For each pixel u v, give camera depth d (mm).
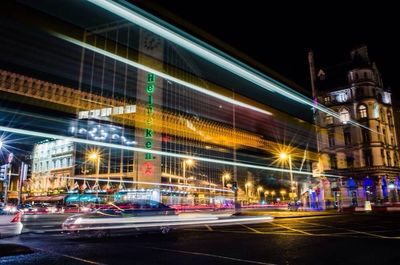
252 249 10594
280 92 61219
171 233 16438
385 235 14117
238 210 35625
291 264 8047
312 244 11555
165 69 103812
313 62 78688
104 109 103812
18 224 13297
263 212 38969
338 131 71312
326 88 74625
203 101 122125
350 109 70438
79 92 106500
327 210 45812
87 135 102688
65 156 104750
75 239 14094
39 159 113062
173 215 17375
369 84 69250
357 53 73375
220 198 92250
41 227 20297
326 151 72250
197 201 88188
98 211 15734
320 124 74312
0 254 9562
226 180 107812
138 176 80562
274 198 125250
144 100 87750
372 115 67938
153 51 90062
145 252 10195
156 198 75688
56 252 10297
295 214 33375
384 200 63656
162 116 95188
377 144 66688
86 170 99188
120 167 93125
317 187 70250
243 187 125250
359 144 68000
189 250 10523
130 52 103562
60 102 106438
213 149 125375
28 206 56062
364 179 66250
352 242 11984
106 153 96812
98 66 106562
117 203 17000
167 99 102500
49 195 85562
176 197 84438
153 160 81312
